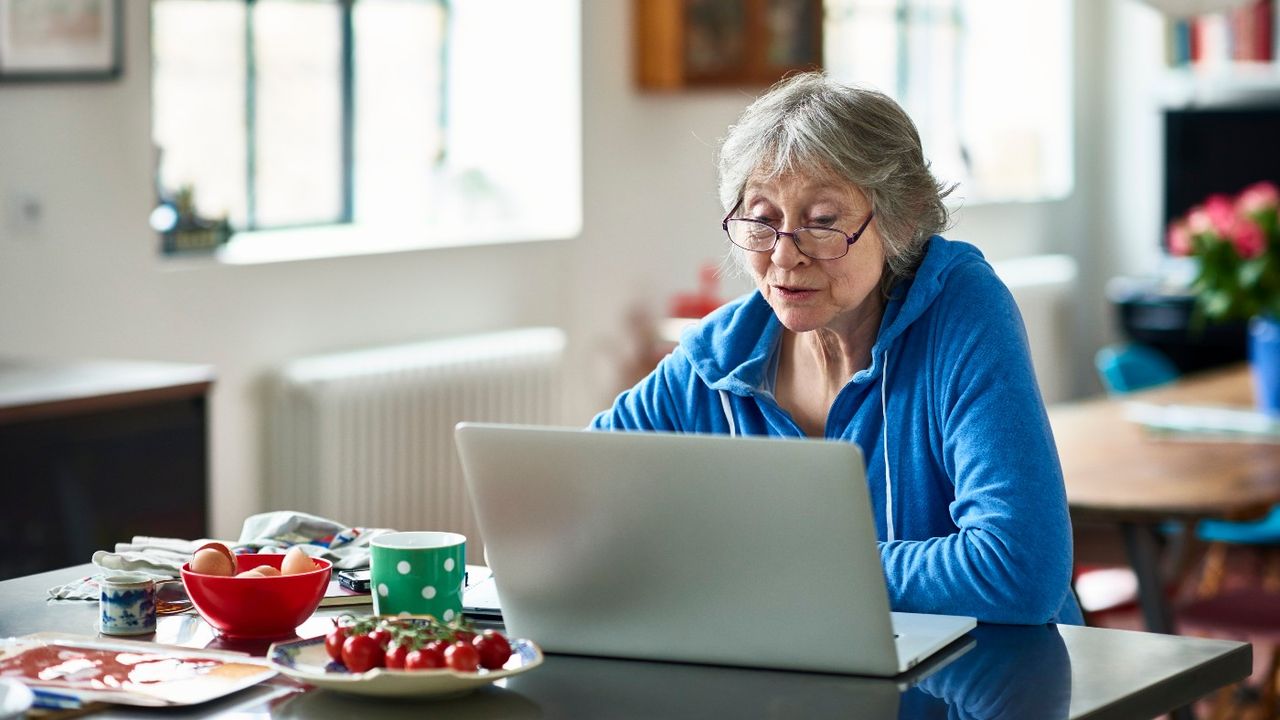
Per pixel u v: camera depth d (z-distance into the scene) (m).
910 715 1.40
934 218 1.95
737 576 1.53
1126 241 7.18
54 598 1.79
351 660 1.43
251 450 4.27
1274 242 3.98
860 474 1.45
